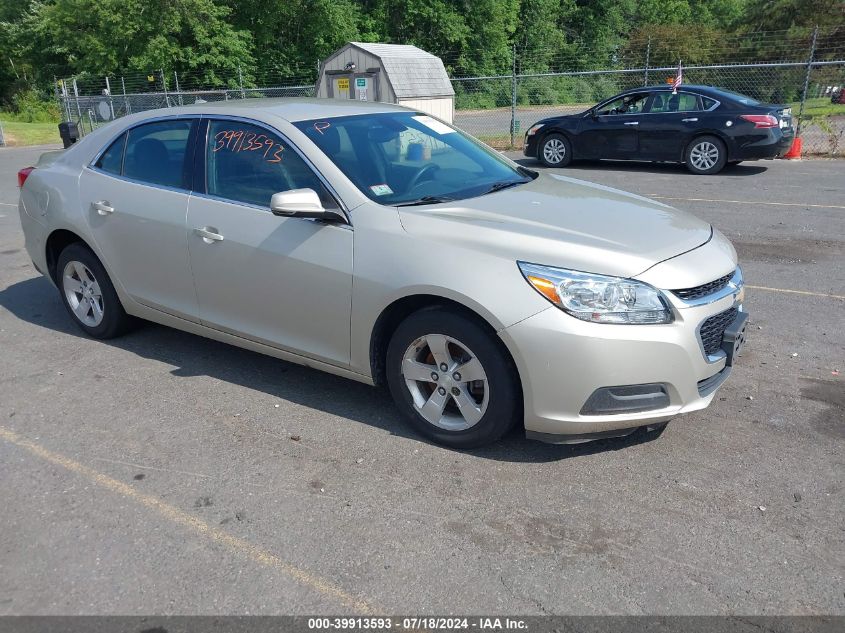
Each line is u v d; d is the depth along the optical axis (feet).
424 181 12.94
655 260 10.52
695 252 11.17
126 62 108.88
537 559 8.99
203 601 8.36
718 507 9.96
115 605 8.32
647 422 10.55
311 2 115.65
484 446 11.50
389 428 12.32
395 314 11.73
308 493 10.45
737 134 39.14
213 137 13.82
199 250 13.58
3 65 133.59
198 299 14.07
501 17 129.08
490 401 10.82
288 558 9.07
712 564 8.84
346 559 9.04
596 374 10.06
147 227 14.40
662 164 45.98
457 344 10.92
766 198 32.24
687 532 9.45
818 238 24.58
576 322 10.03
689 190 35.09
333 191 12.03
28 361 15.55
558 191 13.44
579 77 106.01
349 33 118.32
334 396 13.57
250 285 13.00
